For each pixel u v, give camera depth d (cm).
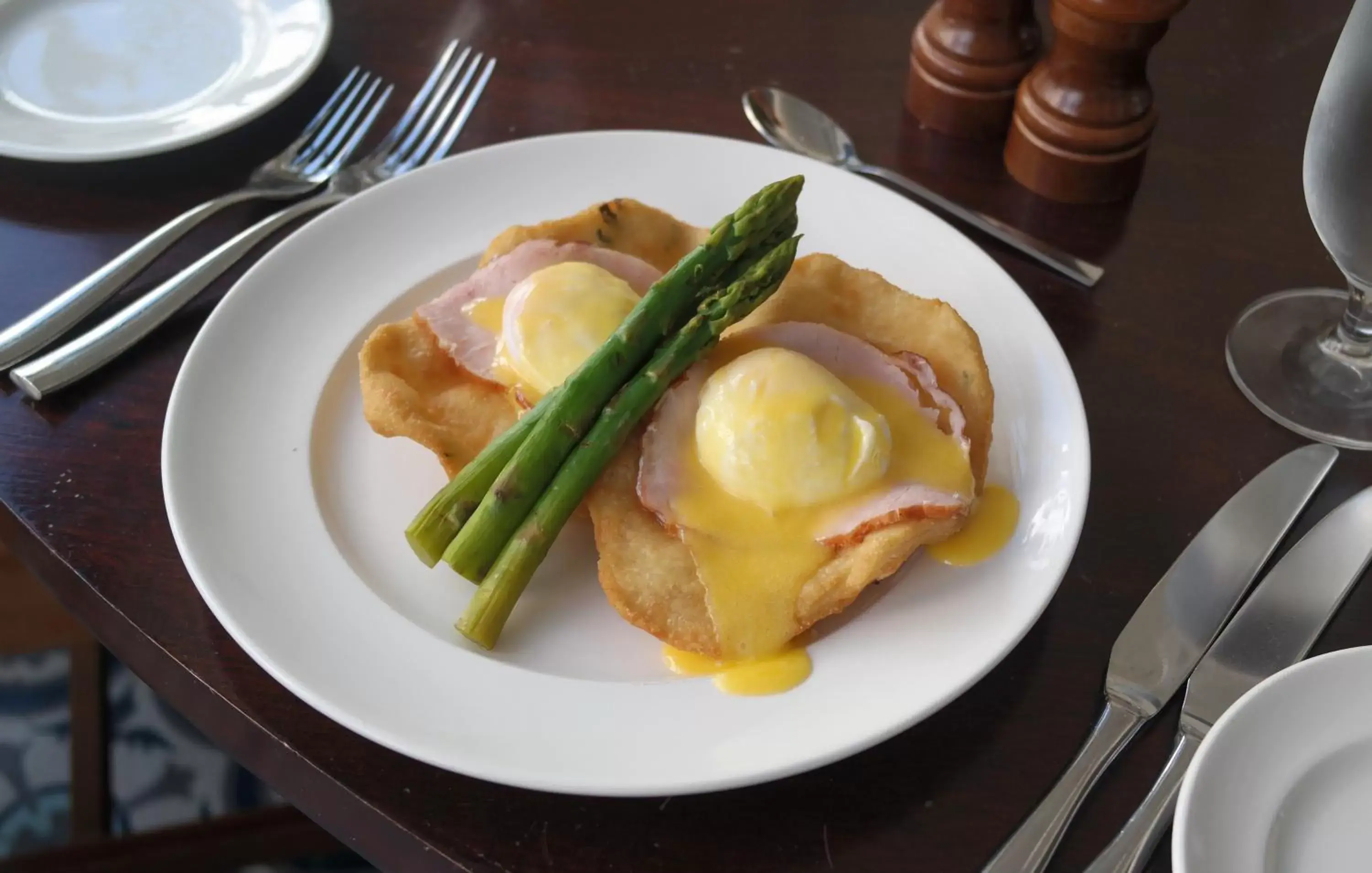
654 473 36
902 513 34
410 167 49
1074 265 45
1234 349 43
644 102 52
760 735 32
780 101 52
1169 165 50
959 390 38
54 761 57
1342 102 36
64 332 42
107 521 38
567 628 35
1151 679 34
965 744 33
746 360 36
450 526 36
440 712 32
